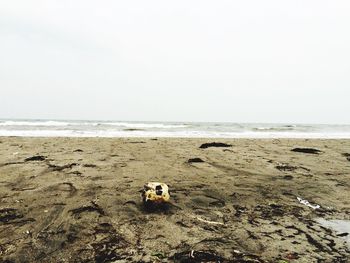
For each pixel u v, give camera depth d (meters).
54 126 24.09
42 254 2.65
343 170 6.79
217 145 10.65
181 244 2.88
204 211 3.81
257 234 3.16
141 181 5.14
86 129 20.89
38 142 10.72
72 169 6.00
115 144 10.54
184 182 5.20
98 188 4.64
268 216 3.72
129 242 2.90
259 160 7.82
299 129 30.42
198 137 15.40
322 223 3.55
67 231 3.11
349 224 3.54
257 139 14.47
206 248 2.81
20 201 4.00
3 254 2.63
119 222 3.36
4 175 5.43
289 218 3.67
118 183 4.96
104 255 2.65
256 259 2.63
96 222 3.35
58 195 4.27
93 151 8.59
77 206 3.83
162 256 2.64
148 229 3.20
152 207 3.75
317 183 5.48
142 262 2.54
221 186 5.04
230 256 2.67
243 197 4.47
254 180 5.57
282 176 5.99
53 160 6.97
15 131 17.25
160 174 5.75
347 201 4.45
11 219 3.40
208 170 6.33
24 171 5.77
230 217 3.64
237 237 3.07
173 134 17.94
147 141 11.98
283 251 2.80
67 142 10.88
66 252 2.69
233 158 8.02
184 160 7.46
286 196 4.61
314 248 2.88
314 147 11.28
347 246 2.94
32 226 3.22
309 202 4.36
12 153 7.99
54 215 3.53
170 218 3.52
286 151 9.84
